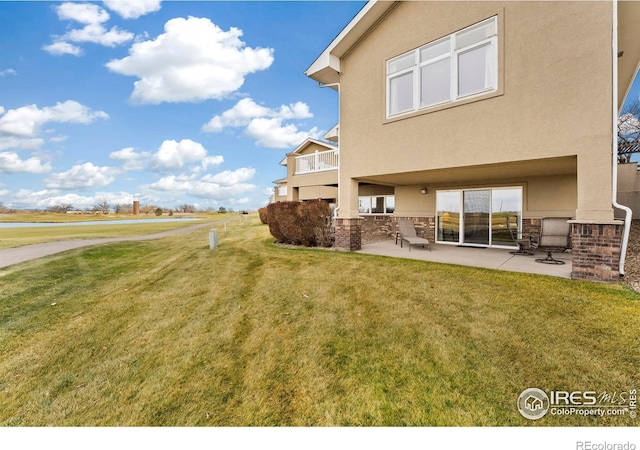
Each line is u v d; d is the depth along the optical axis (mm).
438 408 3076
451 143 8445
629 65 10023
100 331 5191
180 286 7660
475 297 5703
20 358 4402
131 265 10672
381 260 9258
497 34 7555
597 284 6082
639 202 16797
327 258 9922
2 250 13844
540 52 6969
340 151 11328
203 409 3246
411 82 9352
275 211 14000
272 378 3672
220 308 6004
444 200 13539
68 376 3938
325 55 10930
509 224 11703
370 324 4895
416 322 4844
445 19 8492
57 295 7199
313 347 4309
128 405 3367
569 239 8781
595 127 6336
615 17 6129
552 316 4742
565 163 7820
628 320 4465
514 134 7387
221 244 15219
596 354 3723
